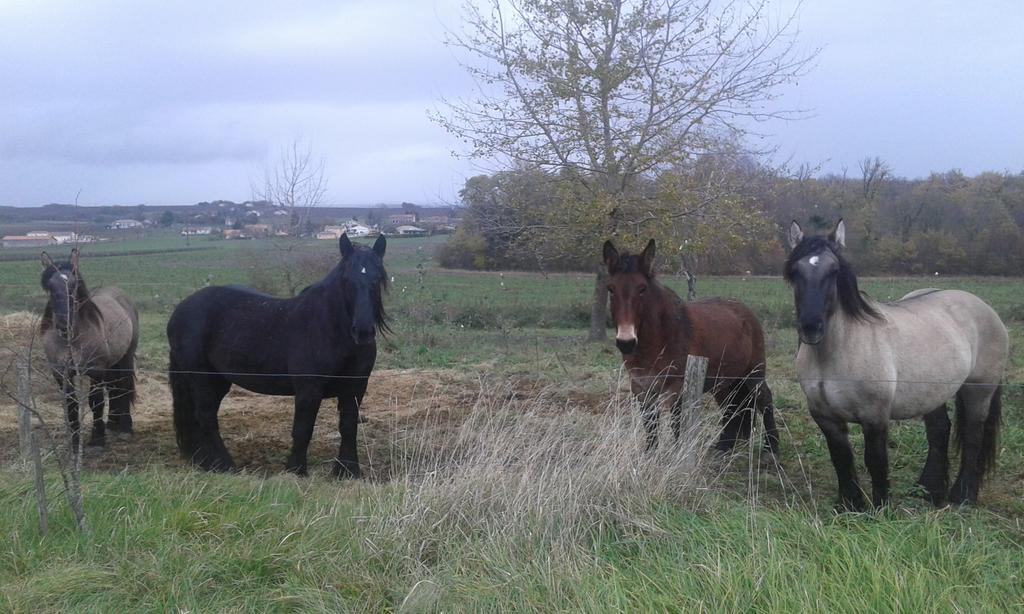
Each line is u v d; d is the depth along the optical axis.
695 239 16.23
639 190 17.02
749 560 4.30
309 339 7.22
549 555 4.61
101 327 8.41
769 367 12.79
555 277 28.55
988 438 6.51
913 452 7.78
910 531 4.84
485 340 15.94
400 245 37.41
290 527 5.20
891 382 5.73
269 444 8.62
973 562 4.43
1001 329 6.65
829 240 5.82
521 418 6.31
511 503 5.08
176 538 5.04
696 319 7.27
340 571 4.73
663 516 5.02
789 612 3.84
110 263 32.38
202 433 7.74
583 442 5.55
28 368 6.07
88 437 9.08
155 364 13.33
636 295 6.65
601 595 4.12
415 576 4.66
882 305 6.25
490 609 4.20
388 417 9.55
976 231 28.62
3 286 21.52
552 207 17.22
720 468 6.70
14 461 7.30
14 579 4.68
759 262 28.50
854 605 3.87
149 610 4.40
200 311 7.73
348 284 7.00
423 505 5.15
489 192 18.02
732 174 17.16
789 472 7.29
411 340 15.59
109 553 4.95
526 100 16.95
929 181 32.66
